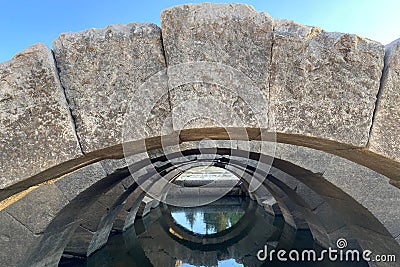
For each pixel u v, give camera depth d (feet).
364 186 11.05
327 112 5.51
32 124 5.17
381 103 5.52
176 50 5.40
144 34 5.45
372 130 5.53
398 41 5.51
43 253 13.50
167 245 33.71
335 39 5.56
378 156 5.71
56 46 5.40
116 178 15.28
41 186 11.66
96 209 20.70
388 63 5.53
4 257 10.98
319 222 19.12
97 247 24.06
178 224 45.11
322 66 5.51
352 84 5.53
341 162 11.45
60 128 5.23
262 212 44.04
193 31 5.41
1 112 5.10
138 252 29.27
